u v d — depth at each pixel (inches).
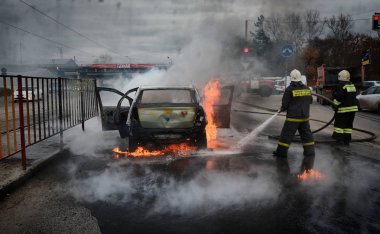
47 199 188.5
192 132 284.8
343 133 338.0
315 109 804.0
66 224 156.7
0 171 224.8
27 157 265.9
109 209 173.2
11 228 153.3
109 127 356.5
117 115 334.3
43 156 267.0
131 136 286.8
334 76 941.2
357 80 936.9
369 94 732.7
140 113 284.5
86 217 163.8
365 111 775.1
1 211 172.7
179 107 285.9
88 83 409.4
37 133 377.4
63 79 321.4
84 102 393.1
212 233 146.6
